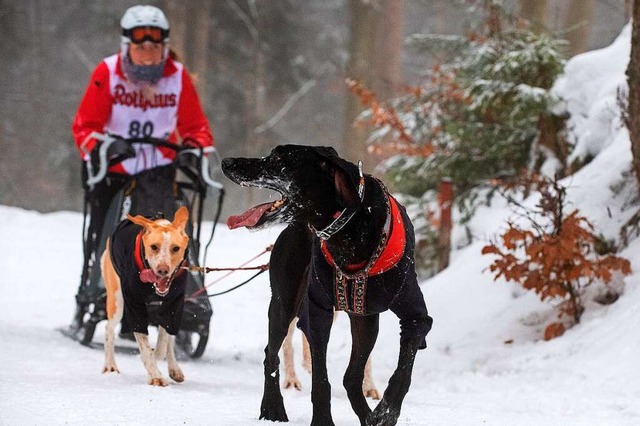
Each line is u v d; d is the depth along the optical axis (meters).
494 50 18.64
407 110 19.78
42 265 20.27
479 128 17.95
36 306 16.45
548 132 16.91
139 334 9.85
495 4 19.30
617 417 8.52
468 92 17.86
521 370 11.03
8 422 7.46
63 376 9.94
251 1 44.22
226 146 45.56
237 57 45.09
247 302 17.31
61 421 7.57
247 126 45.50
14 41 46.88
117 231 10.31
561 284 12.00
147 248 9.67
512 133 17.78
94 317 12.18
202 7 41.22
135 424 7.54
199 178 12.77
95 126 12.95
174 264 9.73
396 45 38.19
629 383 9.80
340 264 7.11
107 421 7.62
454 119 18.98
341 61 48.81
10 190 49.88
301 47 49.31
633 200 13.38
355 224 7.02
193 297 11.83
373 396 9.84
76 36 51.81
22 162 50.81
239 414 8.20
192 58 42.38
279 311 8.05
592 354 10.87
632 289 11.98
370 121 19.95
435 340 13.32
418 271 17.78
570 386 10.04
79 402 8.40
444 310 14.16
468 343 12.83
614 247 13.03
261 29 45.06
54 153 47.81
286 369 10.29
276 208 7.11
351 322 7.67
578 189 14.14
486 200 17.50
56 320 15.28
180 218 9.96
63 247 22.61
